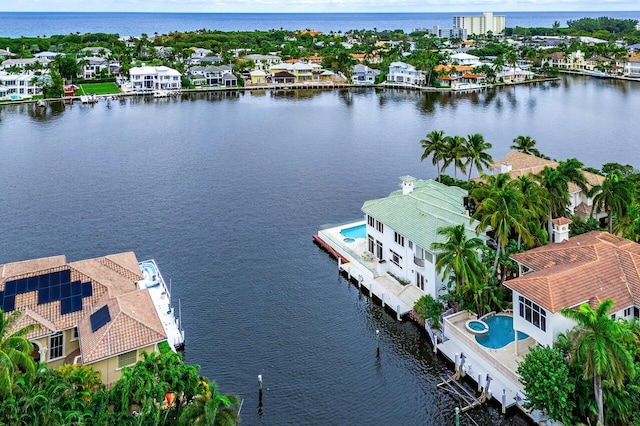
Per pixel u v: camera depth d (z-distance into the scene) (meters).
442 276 67.06
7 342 42.12
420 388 56.41
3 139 163.50
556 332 50.56
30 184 120.81
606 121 188.88
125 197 113.31
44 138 165.88
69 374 45.59
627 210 72.88
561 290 51.59
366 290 74.62
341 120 198.38
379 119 199.25
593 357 42.06
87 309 56.50
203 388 43.50
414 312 66.81
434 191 85.00
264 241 92.12
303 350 62.69
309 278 79.19
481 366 57.00
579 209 88.44
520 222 65.25
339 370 59.31
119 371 51.25
